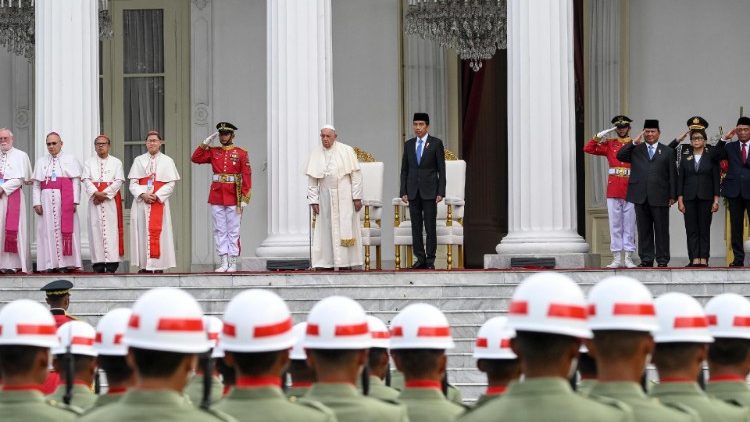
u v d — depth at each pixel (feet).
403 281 241.76
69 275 244.83
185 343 67.82
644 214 253.85
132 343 67.62
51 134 262.88
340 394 84.28
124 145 353.92
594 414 66.33
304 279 242.17
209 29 351.05
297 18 276.41
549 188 268.21
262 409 76.48
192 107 350.84
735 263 252.83
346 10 349.00
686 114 337.11
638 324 72.74
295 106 275.39
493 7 316.81
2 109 351.46
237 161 272.72
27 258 264.11
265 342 76.54
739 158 252.21
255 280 242.78
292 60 276.00
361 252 260.21
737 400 89.51
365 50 348.38
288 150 275.18
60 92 276.21
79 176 263.70
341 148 259.19
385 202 345.10
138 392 67.92
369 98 347.77
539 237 266.36
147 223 264.72
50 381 124.67
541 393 66.80
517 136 270.67
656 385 85.30
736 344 92.89
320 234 259.39
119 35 354.74
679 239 329.11
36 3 279.08
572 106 271.49
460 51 322.34
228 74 350.02
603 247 335.06
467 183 357.20
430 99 347.97
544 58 269.23
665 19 337.72
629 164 262.47
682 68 336.90
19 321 83.10
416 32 321.73
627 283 73.82
